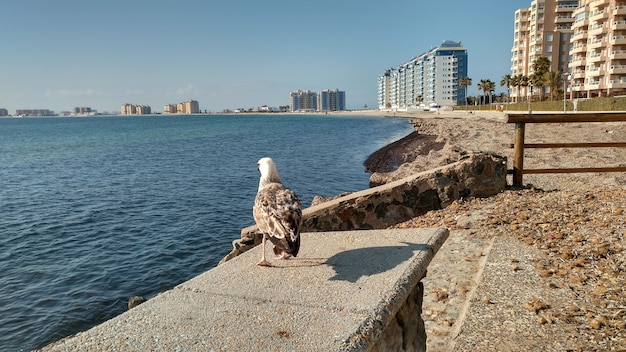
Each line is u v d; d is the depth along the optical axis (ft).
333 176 98.73
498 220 23.52
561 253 18.53
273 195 10.54
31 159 153.79
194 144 207.92
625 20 238.89
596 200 24.76
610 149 61.41
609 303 14.37
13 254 49.80
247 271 10.32
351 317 7.76
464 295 16.38
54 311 36.35
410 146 142.51
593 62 257.75
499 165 28.63
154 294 39.58
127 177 105.50
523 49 372.58
